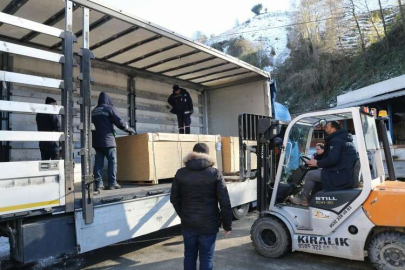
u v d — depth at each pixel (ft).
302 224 12.76
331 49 88.69
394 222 10.39
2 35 16.08
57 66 18.24
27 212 9.05
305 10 104.27
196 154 9.73
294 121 13.48
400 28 76.13
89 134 10.91
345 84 80.69
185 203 9.48
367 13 92.94
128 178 16.51
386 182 12.62
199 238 9.32
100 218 11.03
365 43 84.89
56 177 9.78
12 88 16.14
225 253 13.92
